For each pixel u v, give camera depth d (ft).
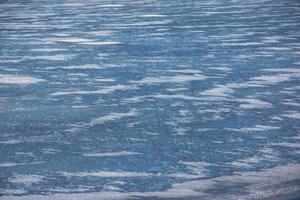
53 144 40.86
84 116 47.88
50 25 106.52
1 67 68.74
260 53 74.28
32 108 50.65
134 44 83.25
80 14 123.54
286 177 33.94
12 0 164.55
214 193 31.81
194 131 43.34
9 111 49.67
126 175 34.96
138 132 43.29
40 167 36.52
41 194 32.40
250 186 32.65
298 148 39.37
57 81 61.21
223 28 97.09
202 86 57.77
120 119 46.83
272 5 134.62
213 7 132.98
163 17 114.73
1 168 36.42
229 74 62.80
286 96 53.36
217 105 50.75
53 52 78.54
